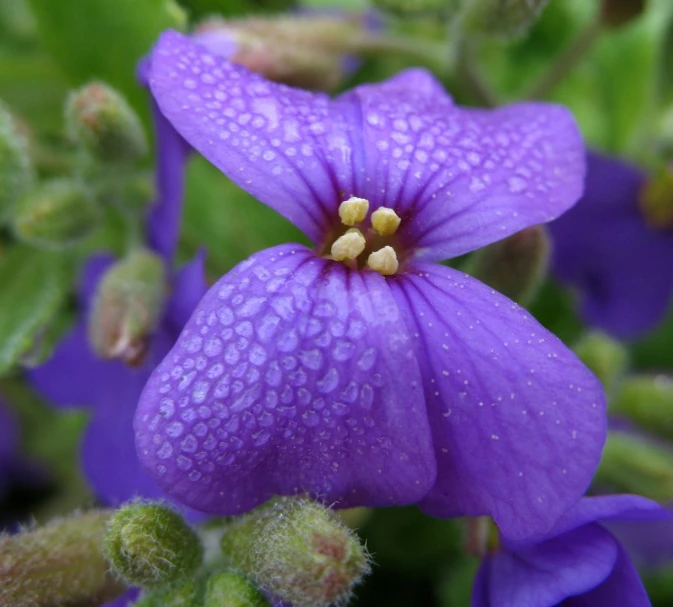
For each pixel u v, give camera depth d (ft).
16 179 0.19
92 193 0.19
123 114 0.18
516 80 0.24
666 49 0.22
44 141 0.21
